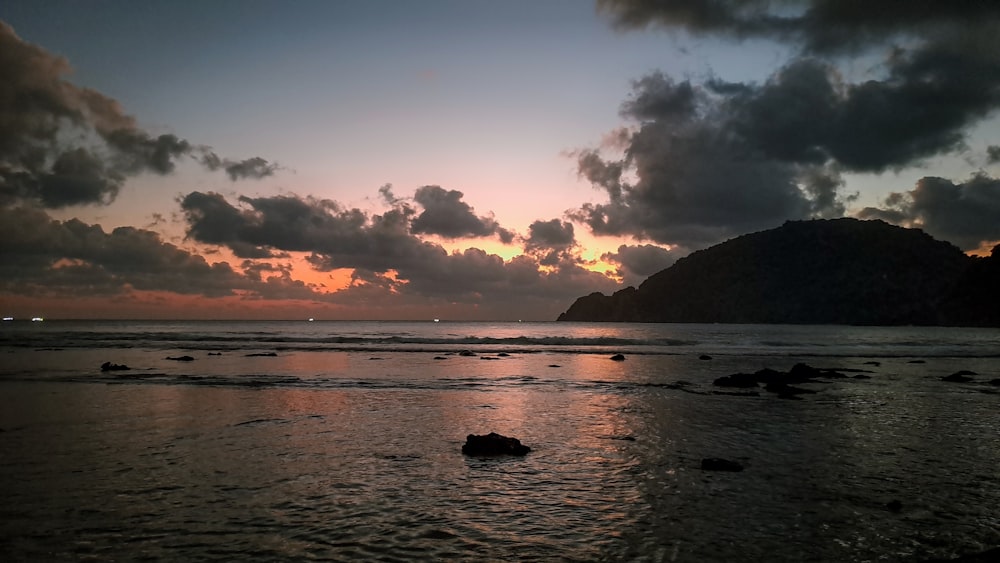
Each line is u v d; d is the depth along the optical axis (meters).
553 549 8.11
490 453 13.99
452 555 7.86
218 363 40.59
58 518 9.23
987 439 16.22
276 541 8.32
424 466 12.80
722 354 56.78
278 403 22.23
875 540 8.59
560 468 12.72
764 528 9.05
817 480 11.86
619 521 9.32
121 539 8.34
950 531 8.98
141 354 48.47
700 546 8.29
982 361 49.44
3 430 16.61
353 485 11.26
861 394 26.48
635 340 81.38
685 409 21.47
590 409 21.39
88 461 13.02
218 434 16.22
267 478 11.70
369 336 87.38
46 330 109.31
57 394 24.12
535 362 44.97
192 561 7.57
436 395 25.03
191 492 10.70
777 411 21.14
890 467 12.97
